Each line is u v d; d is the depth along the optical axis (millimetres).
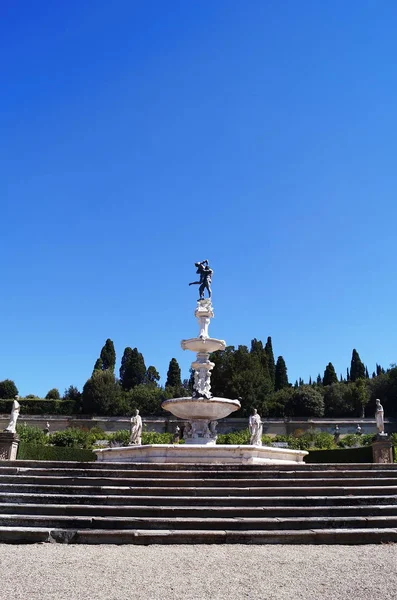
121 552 8031
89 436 43781
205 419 20703
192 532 8867
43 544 8617
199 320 22156
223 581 6402
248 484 11344
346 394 60625
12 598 5535
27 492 10766
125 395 63250
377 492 11102
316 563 7383
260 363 61438
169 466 12586
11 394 68062
